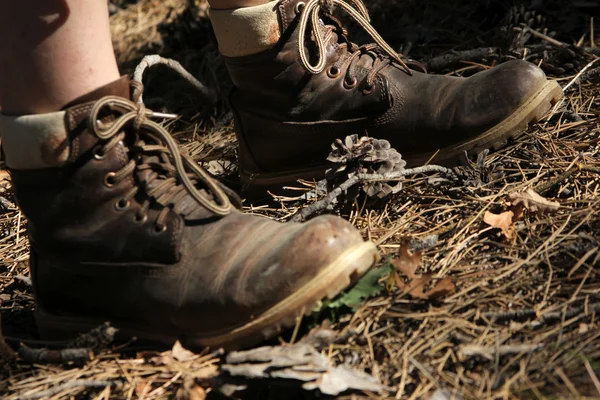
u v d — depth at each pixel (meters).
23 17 1.40
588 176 1.58
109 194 1.43
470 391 1.37
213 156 1.77
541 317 1.42
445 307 1.44
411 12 1.97
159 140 1.45
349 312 1.45
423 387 1.38
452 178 1.60
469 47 1.88
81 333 1.47
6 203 1.71
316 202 1.56
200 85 1.86
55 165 1.42
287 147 1.62
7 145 1.43
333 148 1.59
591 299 1.43
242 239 1.43
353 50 1.62
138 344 1.46
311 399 1.39
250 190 1.66
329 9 1.61
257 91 1.61
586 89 1.73
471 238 1.53
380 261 1.50
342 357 1.41
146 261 1.43
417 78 1.62
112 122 1.43
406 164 1.62
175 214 1.43
